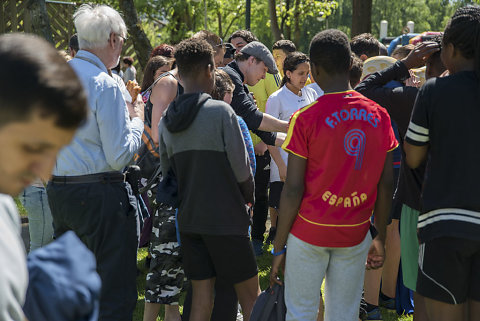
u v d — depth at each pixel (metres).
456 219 2.38
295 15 24.19
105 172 2.86
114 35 2.91
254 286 3.08
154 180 3.55
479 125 2.34
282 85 5.30
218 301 3.09
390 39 16.81
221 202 2.86
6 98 0.86
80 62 2.83
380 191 2.72
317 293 2.76
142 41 10.89
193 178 2.87
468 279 2.47
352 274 2.73
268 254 5.41
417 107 2.50
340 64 2.58
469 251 2.39
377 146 2.59
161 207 3.48
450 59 2.51
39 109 0.87
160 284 3.49
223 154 2.84
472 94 2.36
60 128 0.91
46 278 1.10
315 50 2.60
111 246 2.87
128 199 2.94
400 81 3.38
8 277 0.91
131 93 3.22
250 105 3.91
